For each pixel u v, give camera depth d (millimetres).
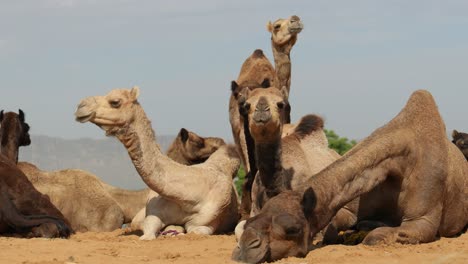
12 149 40062
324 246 25000
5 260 22781
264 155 27031
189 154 42531
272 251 21719
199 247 26656
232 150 35000
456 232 29391
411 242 25656
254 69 41344
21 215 30250
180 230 32094
